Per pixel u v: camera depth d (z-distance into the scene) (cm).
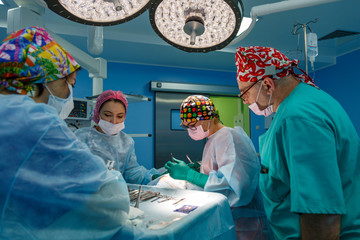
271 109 101
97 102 152
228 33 81
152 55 369
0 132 48
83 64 165
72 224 51
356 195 77
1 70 59
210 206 81
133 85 400
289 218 86
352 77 377
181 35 84
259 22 292
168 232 58
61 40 129
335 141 75
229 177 113
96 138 156
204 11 75
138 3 72
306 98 82
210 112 138
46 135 51
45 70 63
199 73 436
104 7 72
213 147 133
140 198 95
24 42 61
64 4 67
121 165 161
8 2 242
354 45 366
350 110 380
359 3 253
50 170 50
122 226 62
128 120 393
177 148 409
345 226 75
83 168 55
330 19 286
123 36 317
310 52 236
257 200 124
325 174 69
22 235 48
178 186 127
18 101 53
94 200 54
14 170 47
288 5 107
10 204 47
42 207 49
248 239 108
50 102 68
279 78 95
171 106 412
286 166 82
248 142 129
